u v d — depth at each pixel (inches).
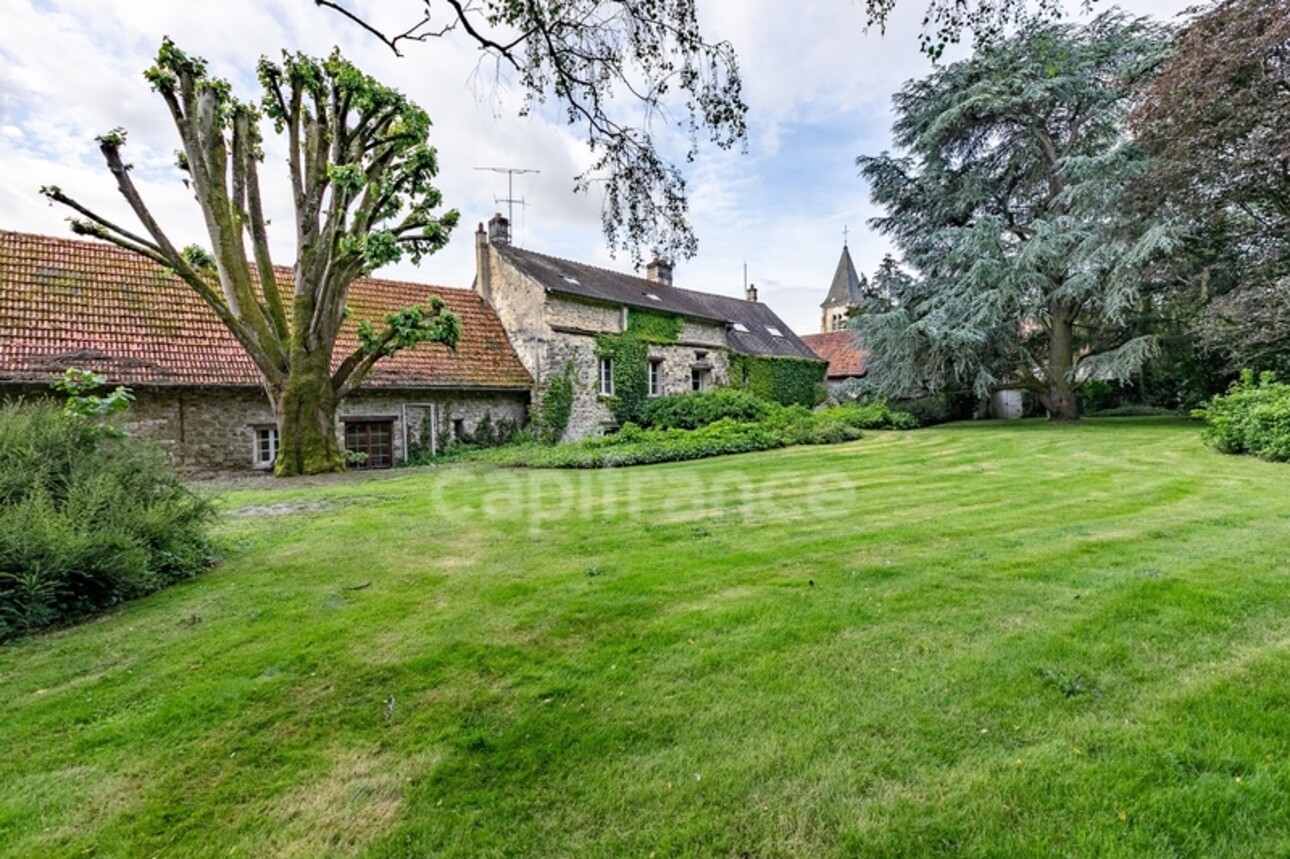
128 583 142.7
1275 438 331.6
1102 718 88.5
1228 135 451.8
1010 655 107.5
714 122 150.3
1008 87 595.8
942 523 209.2
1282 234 496.4
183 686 104.3
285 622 130.8
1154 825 68.4
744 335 902.4
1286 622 117.3
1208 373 614.5
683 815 73.4
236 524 223.6
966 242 639.8
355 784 80.6
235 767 84.0
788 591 144.1
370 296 604.4
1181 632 114.2
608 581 153.9
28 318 411.2
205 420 450.6
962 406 812.6
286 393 390.9
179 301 476.1
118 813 75.6
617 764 83.0
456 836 71.4
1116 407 763.4
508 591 147.9
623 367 679.7
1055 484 286.8
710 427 542.0
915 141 697.0
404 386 532.4
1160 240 494.9
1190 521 199.3
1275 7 409.1
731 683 102.7
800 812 73.2
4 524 129.4
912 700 95.2
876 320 714.8
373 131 396.8
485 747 87.6
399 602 142.0
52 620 132.8
